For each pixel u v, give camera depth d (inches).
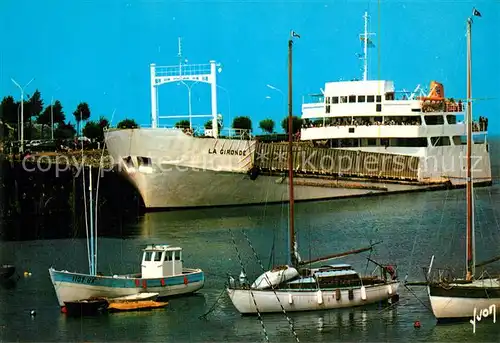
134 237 2957.7
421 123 4274.1
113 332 1845.5
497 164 5792.3
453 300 1866.4
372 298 2006.6
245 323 1897.1
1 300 2119.8
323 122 4335.6
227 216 3464.6
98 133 4530.0
